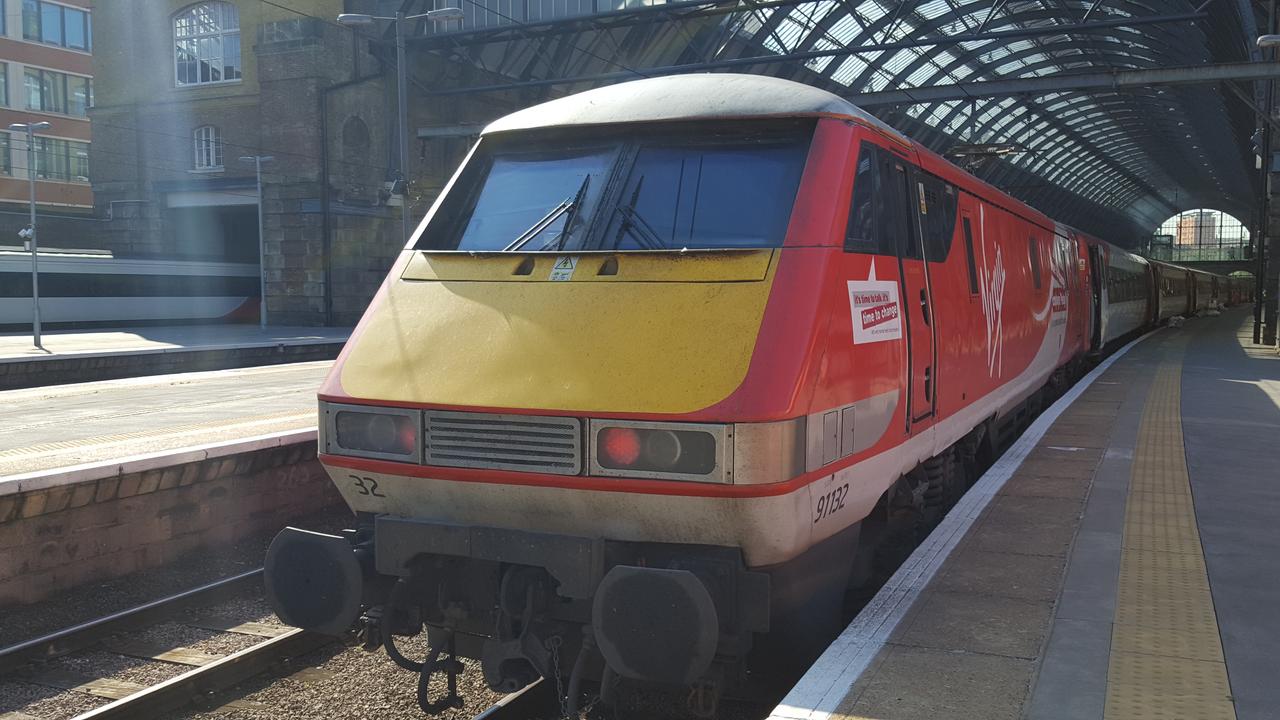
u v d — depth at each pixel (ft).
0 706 17.43
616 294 14.33
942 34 137.69
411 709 17.25
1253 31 86.43
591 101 17.58
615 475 13.25
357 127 125.29
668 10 104.01
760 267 14.11
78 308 116.16
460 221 16.90
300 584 15.15
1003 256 28.07
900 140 18.78
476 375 14.23
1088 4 129.59
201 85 131.44
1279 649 14.02
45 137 179.32
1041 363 37.42
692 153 16.19
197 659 19.58
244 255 153.48
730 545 13.47
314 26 118.83
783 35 124.57
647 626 12.96
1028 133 208.13
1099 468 27.73
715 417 12.75
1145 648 14.06
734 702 16.63
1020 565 18.19
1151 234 440.86
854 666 13.41
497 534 14.26
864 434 15.42
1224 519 21.71
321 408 15.25
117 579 24.62
